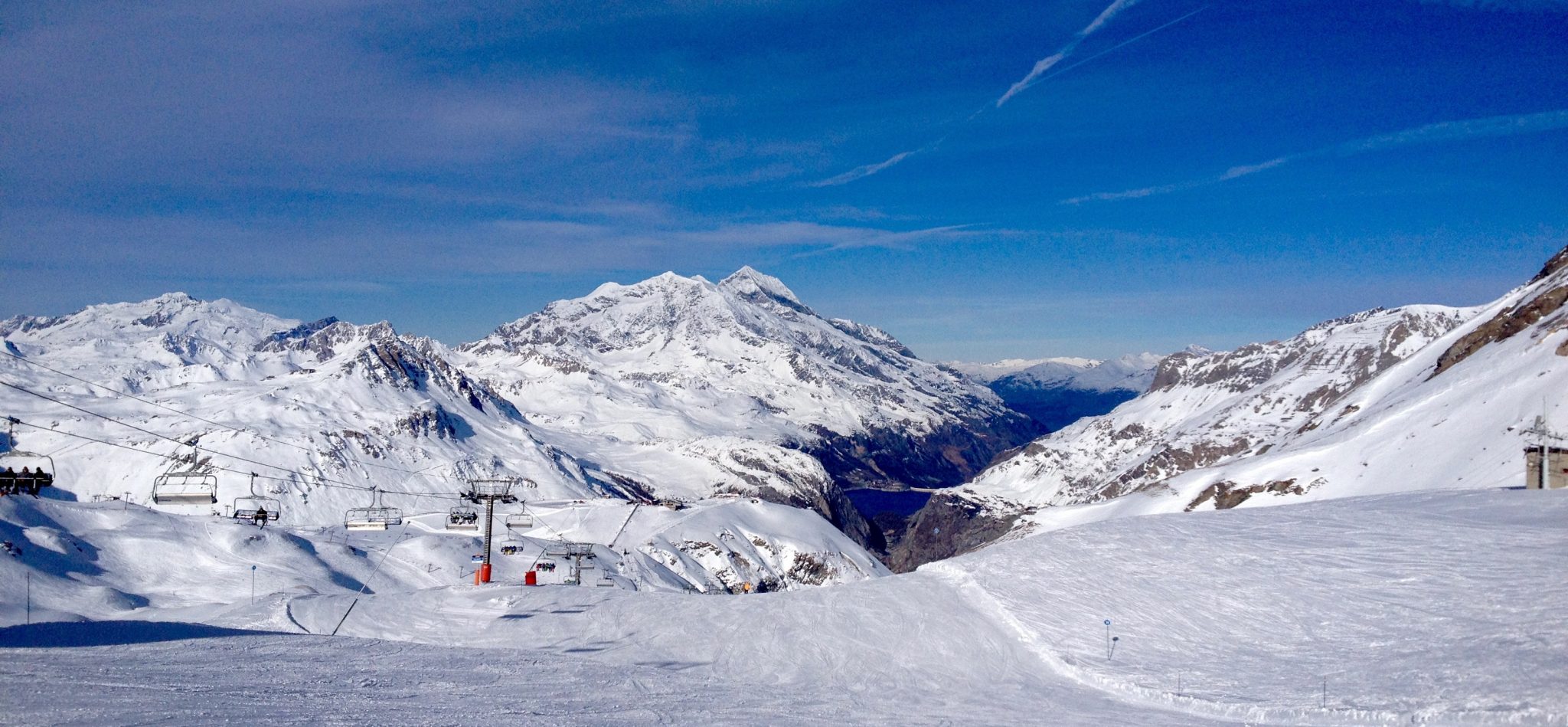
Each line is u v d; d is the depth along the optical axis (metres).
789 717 33.41
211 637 42.34
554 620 54.00
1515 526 48.03
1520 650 33.50
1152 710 34.94
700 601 54.59
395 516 96.56
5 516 110.62
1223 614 43.12
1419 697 31.59
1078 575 50.44
